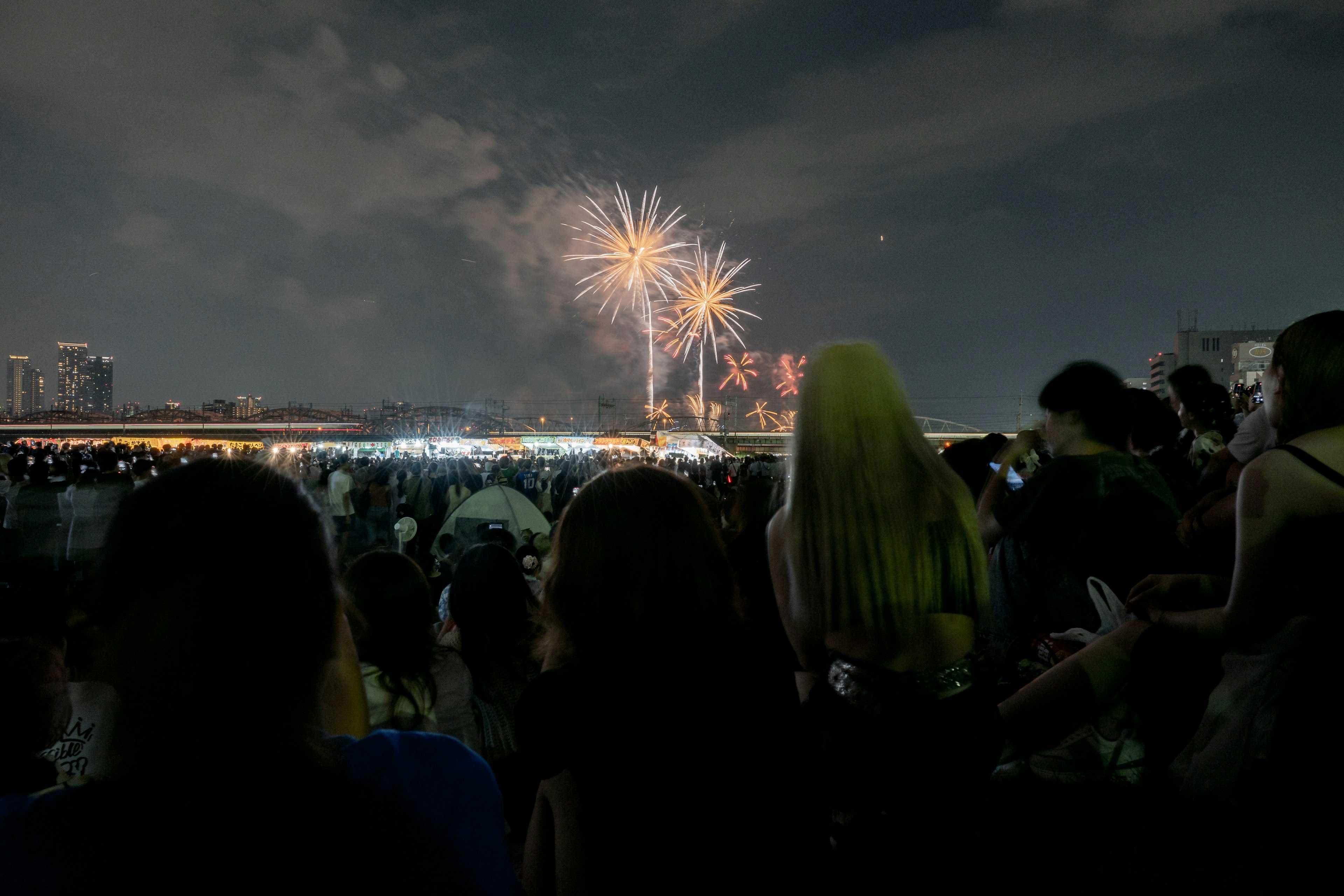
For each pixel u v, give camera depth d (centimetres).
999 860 152
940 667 149
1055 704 179
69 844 75
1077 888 149
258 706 82
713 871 122
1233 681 167
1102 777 180
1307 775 155
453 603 326
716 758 125
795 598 166
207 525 84
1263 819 161
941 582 152
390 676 286
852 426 157
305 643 88
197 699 80
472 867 93
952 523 157
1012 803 183
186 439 9762
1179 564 206
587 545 142
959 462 328
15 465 1107
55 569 892
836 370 163
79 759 184
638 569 138
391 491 1296
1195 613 175
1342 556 153
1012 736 177
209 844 76
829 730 149
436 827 91
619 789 123
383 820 89
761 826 127
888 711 143
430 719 292
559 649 147
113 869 74
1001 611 229
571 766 125
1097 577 206
